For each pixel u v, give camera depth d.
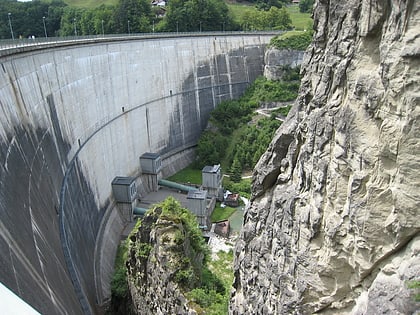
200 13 146.75
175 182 97.88
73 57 65.19
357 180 18.58
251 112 115.88
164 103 100.38
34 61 51.41
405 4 15.66
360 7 18.45
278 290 25.19
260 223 27.88
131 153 86.88
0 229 28.00
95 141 70.94
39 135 47.69
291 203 23.53
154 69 95.50
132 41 87.88
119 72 82.06
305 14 198.25
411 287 15.87
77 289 41.44
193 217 52.25
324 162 20.78
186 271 42.28
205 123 116.50
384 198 17.67
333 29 20.42
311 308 22.64
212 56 117.06
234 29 158.50
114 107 79.81
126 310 52.94
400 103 16.34
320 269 21.44
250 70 129.12
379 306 17.16
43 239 37.53
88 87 69.62
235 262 32.09
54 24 167.38
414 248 16.75
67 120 60.06
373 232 18.19
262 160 27.73
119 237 72.31
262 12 169.88
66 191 52.50
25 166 40.25
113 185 76.31
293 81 118.69
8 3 165.12
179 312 40.09
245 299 29.75
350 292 20.69
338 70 19.80
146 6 149.50
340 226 20.00
